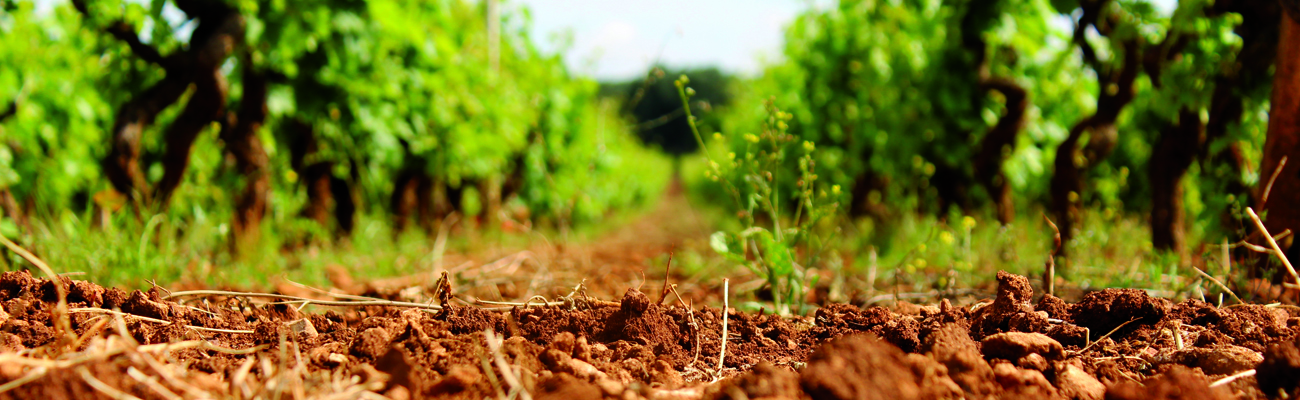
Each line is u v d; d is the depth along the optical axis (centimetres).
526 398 146
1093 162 410
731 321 228
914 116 611
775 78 855
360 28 505
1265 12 318
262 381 158
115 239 314
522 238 710
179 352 182
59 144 581
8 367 144
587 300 233
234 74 454
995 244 422
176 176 397
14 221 358
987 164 524
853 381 138
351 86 518
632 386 154
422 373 166
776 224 278
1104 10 397
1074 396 153
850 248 554
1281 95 256
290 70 467
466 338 186
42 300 209
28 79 514
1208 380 158
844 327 226
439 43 599
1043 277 293
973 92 575
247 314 231
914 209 632
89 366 144
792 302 279
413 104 614
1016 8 522
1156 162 381
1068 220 404
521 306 235
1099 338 205
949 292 316
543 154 840
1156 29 396
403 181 690
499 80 725
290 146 554
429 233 708
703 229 1127
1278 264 256
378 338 178
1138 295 208
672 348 202
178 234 429
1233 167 356
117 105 449
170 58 384
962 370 157
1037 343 171
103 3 372
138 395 143
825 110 705
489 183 795
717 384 167
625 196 1502
